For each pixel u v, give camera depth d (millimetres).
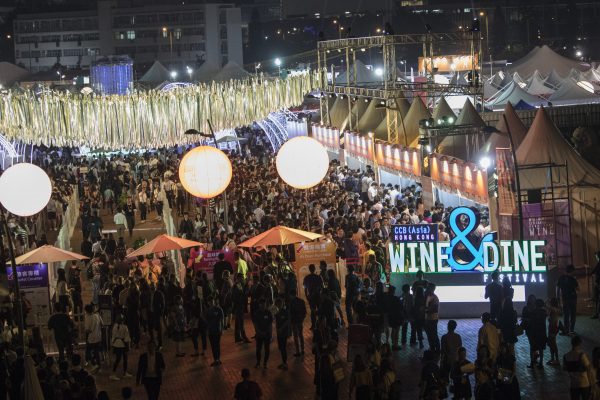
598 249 29250
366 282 24109
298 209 35312
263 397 20047
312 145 28469
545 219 28656
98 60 75312
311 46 187625
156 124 41500
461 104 68875
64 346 23078
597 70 81500
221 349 24500
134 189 46750
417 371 21219
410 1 193625
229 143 63000
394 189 40156
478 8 190875
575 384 17453
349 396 18047
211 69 89438
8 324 24312
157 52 169750
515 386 17281
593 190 29422
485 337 19781
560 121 55875
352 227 30938
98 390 21500
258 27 191500
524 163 32531
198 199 42094
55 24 174375
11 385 19188
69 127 40000
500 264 25781
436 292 26047
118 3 170750
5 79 97375
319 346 19438
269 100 44469
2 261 28016
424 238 26312
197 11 168000
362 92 53906
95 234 36812
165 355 24281
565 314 23422
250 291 25984
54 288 29141
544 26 192750
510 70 86375
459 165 33625
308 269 27578
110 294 24062
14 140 51938
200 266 27641
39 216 39250
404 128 49531
